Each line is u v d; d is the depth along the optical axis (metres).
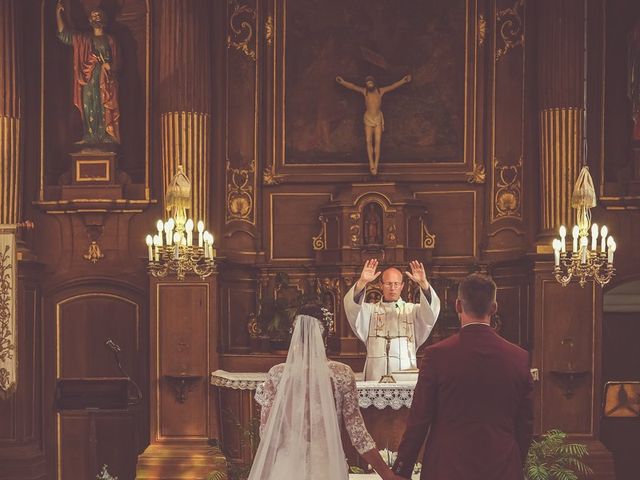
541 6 10.21
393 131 10.99
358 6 11.06
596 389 9.63
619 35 10.41
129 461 10.47
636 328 11.06
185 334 9.93
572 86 9.97
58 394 7.77
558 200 9.98
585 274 8.74
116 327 10.59
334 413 5.12
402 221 10.62
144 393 10.48
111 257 10.59
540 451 7.84
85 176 10.66
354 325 8.59
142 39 10.77
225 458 9.67
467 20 10.88
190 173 10.20
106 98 10.69
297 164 11.01
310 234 10.96
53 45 10.89
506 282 10.62
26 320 10.27
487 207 10.77
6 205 10.32
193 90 10.23
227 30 11.02
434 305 8.52
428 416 4.59
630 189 10.16
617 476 11.03
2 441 10.11
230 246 10.76
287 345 10.16
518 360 4.60
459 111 10.89
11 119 10.37
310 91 11.05
